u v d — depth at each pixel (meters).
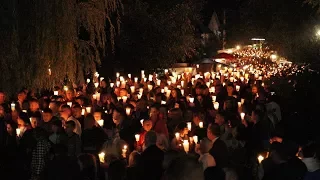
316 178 7.28
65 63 17.72
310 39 31.03
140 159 8.02
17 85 16.34
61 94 16.31
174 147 10.06
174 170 5.22
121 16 27.55
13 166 10.59
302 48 31.50
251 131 10.40
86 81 20.52
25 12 17.25
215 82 18.66
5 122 11.29
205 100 14.84
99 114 11.59
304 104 17.69
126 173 7.71
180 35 29.06
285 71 23.88
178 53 29.23
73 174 8.27
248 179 7.91
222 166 8.11
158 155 7.99
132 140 10.67
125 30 27.69
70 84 17.95
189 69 24.34
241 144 10.21
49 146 9.43
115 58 27.89
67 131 10.02
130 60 28.19
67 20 17.75
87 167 8.50
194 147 10.01
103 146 10.04
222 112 11.03
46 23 17.30
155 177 7.87
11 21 16.12
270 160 8.12
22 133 11.14
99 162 9.23
